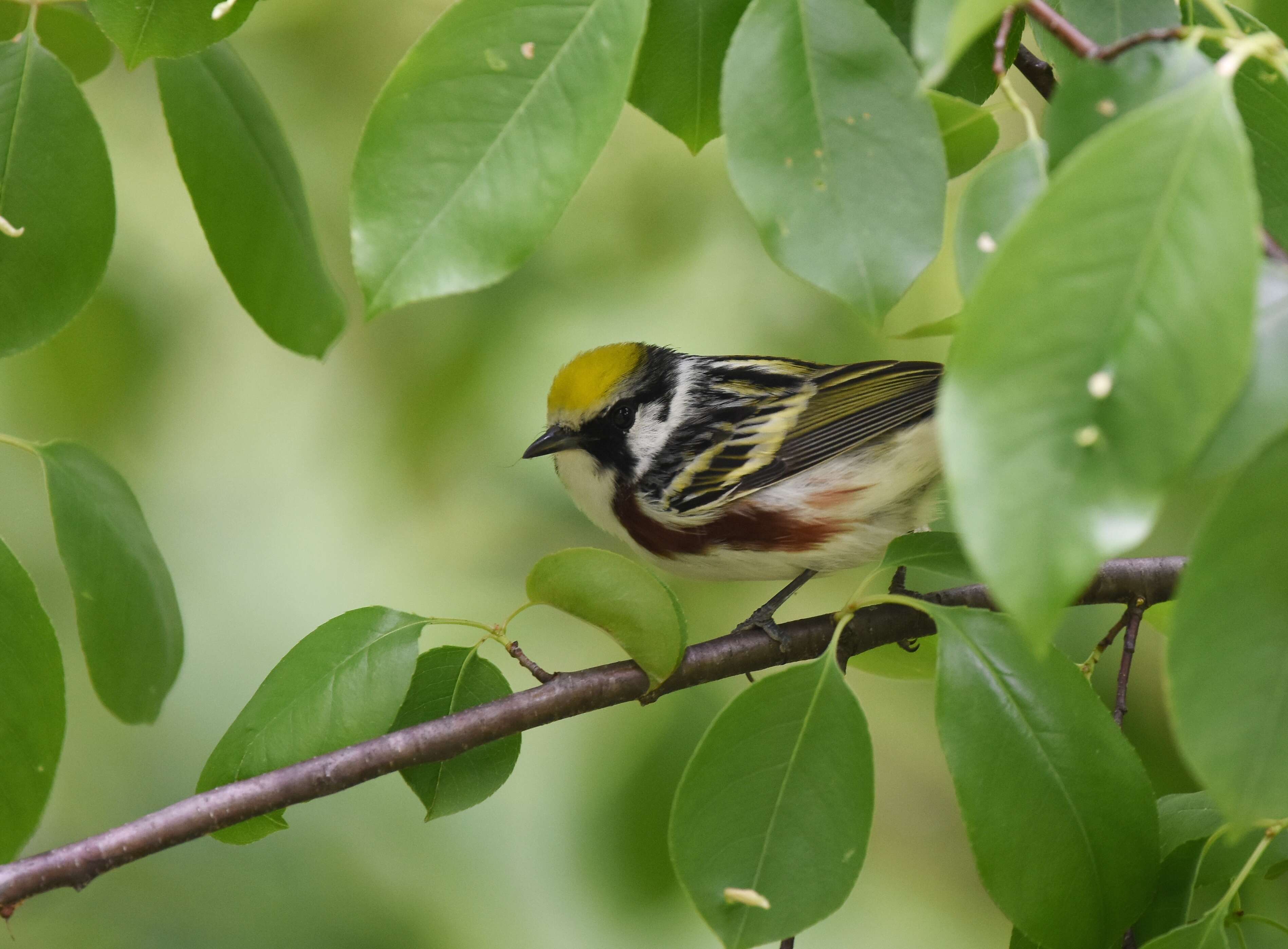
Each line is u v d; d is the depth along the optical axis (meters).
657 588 3.56
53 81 3.56
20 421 3.69
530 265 3.70
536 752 3.70
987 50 3.57
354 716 3.57
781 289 3.70
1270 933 3.58
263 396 3.73
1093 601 3.59
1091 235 2.40
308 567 3.72
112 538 3.57
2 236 3.56
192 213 3.71
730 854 3.54
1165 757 3.65
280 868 3.69
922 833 3.71
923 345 3.70
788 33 3.39
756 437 3.65
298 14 3.71
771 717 3.54
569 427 3.66
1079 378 2.39
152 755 3.71
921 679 3.61
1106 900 3.54
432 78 3.39
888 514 3.65
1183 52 2.99
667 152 3.70
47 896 3.68
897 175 3.35
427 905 3.69
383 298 3.33
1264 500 2.68
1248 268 2.32
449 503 3.70
